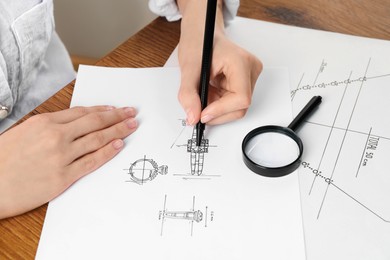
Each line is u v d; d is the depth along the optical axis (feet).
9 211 1.89
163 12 2.61
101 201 1.92
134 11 4.42
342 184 1.95
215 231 1.83
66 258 1.77
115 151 2.06
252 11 2.70
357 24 2.62
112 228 1.85
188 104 2.08
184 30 2.45
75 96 2.29
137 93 2.30
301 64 2.42
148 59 2.48
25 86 2.86
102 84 2.33
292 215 1.86
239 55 2.21
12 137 2.04
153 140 2.12
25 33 2.64
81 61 4.89
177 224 1.85
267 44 2.52
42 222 1.89
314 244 1.79
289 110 2.21
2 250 1.81
